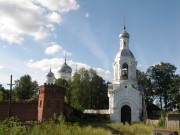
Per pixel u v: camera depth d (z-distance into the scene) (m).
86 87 70.00
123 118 59.50
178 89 66.19
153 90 78.75
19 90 79.56
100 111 65.25
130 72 62.06
